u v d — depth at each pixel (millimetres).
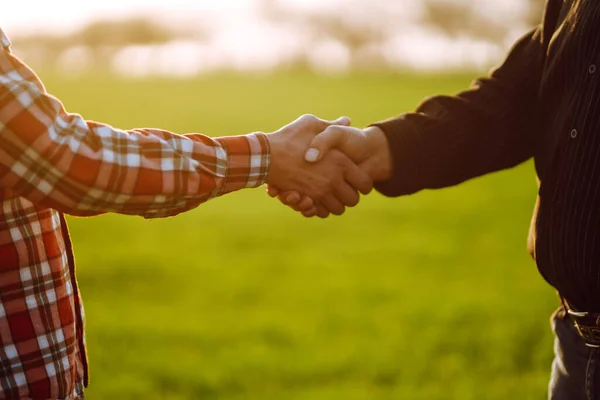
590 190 2152
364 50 68188
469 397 5484
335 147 2754
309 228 13109
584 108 2168
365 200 15734
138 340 6941
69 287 2014
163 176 1934
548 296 8367
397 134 2793
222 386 5867
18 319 1863
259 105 36031
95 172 1831
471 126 2795
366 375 6043
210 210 14906
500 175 18750
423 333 7074
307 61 67625
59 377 1922
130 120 29719
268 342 6961
